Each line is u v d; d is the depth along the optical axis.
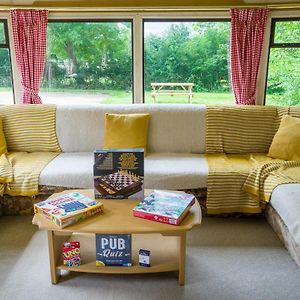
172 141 2.97
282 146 2.68
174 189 2.45
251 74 3.15
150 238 2.00
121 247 1.70
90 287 1.74
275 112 2.96
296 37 3.12
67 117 2.97
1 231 2.32
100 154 1.83
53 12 3.21
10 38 3.26
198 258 2.00
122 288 1.73
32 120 2.97
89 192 2.02
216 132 2.93
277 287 1.73
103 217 1.68
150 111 2.98
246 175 2.39
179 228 1.58
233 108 2.97
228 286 1.74
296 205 1.88
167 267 1.73
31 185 2.42
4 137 2.92
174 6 3.13
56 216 1.59
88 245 1.92
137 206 1.74
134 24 3.21
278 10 3.04
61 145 3.00
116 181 1.87
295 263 1.93
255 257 2.01
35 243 2.17
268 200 2.23
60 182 2.43
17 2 3.15
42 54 3.23
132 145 2.80
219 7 3.08
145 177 2.42
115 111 2.99
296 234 1.74
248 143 2.94
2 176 2.40
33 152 2.97
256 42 3.06
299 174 2.30
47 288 1.72
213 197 2.41
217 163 2.60
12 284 1.75
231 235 2.28
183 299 1.64
